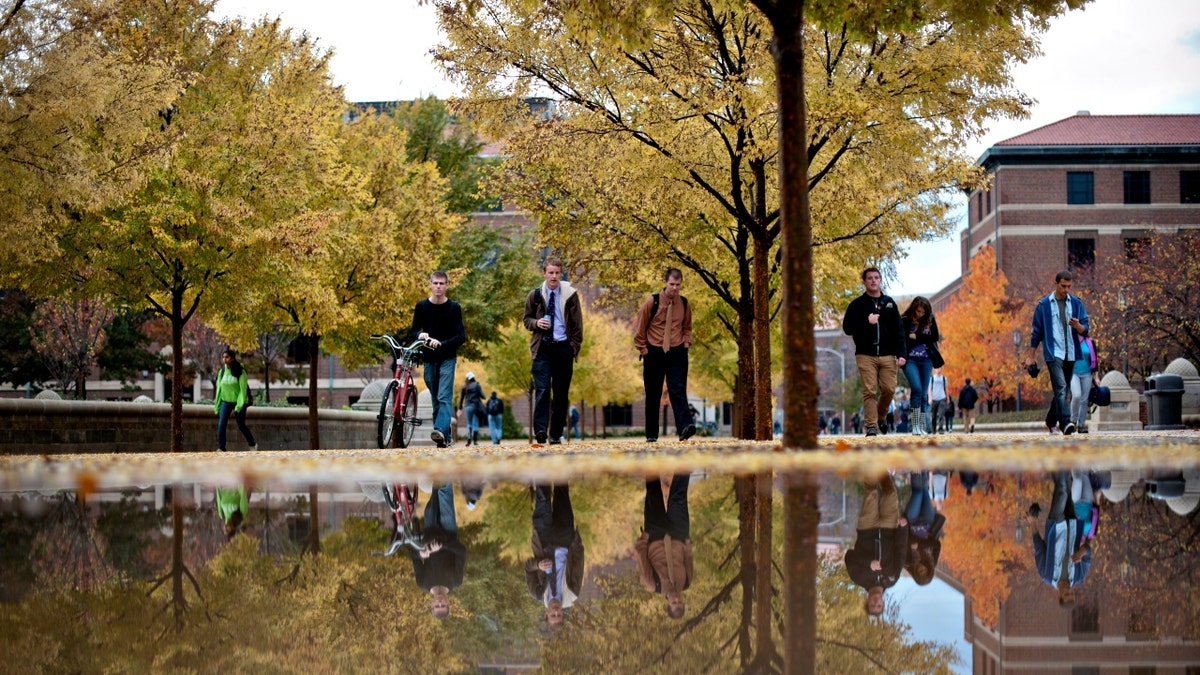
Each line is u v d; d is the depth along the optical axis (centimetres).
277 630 167
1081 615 161
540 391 1237
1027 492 398
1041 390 4706
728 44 1480
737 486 450
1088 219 5438
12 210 1430
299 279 1991
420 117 3622
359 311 2423
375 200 2594
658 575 221
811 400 621
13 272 1706
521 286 3488
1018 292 5344
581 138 1487
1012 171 5472
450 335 1286
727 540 273
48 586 211
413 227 2639
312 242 1830
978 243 6069
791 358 612
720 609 180
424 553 262
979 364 4847
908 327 1529
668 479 509
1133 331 3950
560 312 1240
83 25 1462
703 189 1565
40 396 2538
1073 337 1377
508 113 1503
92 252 1706
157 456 1105
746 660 142
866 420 1259
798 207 591
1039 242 5450
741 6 880
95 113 1468
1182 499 368
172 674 137
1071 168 5444
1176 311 3888
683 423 1234
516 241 3541
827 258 2034
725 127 1377
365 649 153
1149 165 5425
